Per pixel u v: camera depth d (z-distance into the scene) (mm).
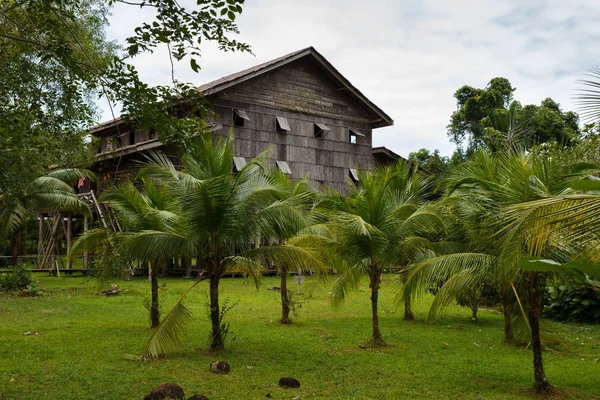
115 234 12852
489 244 8922
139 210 12672
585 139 7785
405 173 14094
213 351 10883
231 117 26922
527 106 36719
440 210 11367
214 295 11000
